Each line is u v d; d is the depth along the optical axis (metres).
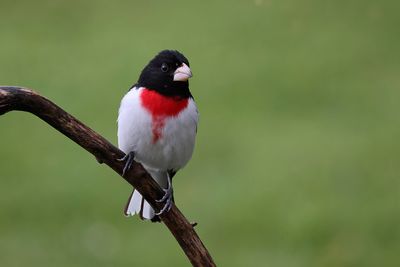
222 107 14.65
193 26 17.86
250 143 13.49
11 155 13.59
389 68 15.90
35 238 11.50
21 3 19.64
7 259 11.04
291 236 11.32
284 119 14.27
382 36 16.72
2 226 11.80
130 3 19.48
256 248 11.15
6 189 12.62
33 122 14.65
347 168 12.68
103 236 11.50
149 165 7.60
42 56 16.91
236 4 18.44
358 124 14.00
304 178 12.45
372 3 16.53
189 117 7.32
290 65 15.97
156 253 11.10
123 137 7.33
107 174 12.85
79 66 16.42
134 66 16.22
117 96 15.13
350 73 15.73
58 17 18.88
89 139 5.91
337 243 11.18
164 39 17.36
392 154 12.99
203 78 15.59
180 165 7.64
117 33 17.86
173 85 7.21
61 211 12.11
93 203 12.24
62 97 15.18
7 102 5.50
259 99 14.93
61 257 11.12
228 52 16.55
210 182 12.55
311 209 11.73
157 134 7.23
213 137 13.68
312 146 13.32
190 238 6.16
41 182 12.74
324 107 14.67
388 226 11.42
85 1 19.70
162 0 19.55
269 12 17.75
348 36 16.88
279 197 12.05
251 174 12.61
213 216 11.75
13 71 16.19
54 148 13.77
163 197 6.23
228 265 10.92
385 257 10.97
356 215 11.62
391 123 13.95
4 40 17.69
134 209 7.52
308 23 17.14
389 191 12.12
